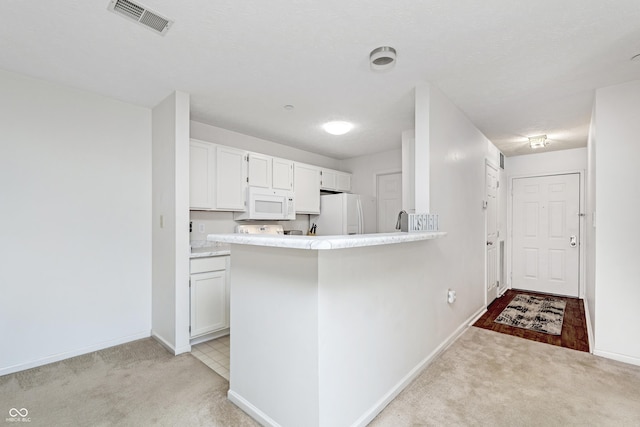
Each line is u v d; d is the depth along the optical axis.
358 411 1.64
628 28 1.73
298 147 4.57
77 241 2.53
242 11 1.59
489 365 2.35
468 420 1.71
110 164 2.72
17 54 2.01
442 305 2.65
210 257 2.84
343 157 5.28
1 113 2.21
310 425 1.44
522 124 3.46
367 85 2.48
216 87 2.53
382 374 1.83
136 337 2.84
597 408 1.80
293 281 1.52
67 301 2.48
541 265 4.75
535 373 2.22
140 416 1.75
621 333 2.41
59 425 1.67
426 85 2.44
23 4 1.53
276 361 1.61
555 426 1.65
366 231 4.77
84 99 2.58
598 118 2.50
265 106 2.94
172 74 2.30
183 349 2.58
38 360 2.33
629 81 2.38
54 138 2.43
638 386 2.04
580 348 2.65
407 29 1.75
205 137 3.49
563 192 4.59
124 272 2.78
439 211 2.60
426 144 2.42
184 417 1.74
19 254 2.27
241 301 1.84
